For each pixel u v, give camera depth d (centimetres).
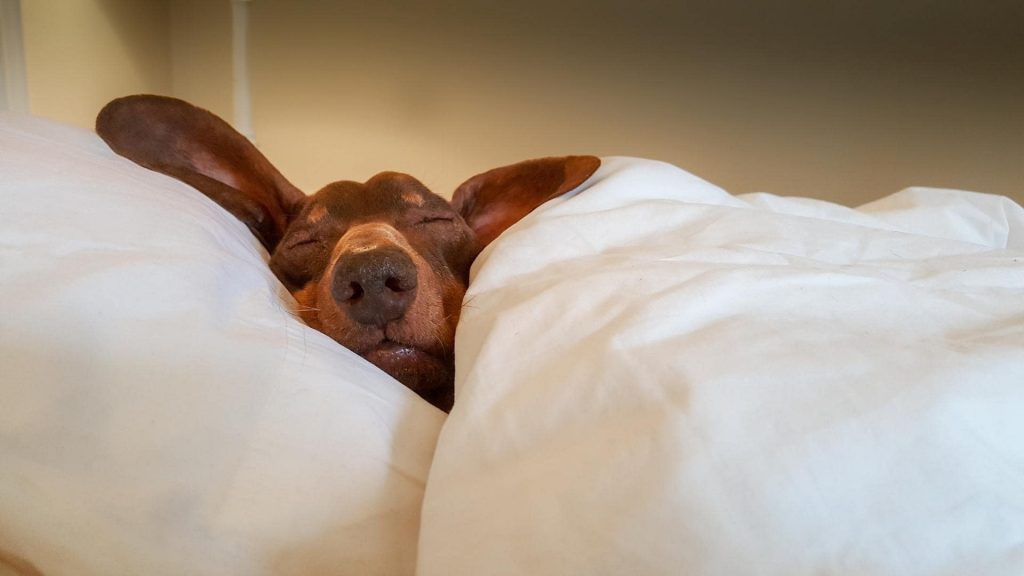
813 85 273
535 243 113
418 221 154
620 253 109
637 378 70
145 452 73
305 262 144
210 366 80
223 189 158
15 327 75
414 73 302
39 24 234
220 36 307
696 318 79
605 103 292
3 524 71
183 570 70
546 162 178
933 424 61
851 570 53
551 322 85
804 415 62
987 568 54
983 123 261
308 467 76
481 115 302
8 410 73
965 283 101
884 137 271
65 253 84
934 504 57
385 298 113
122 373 76
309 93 311
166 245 95
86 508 71
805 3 267
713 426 62
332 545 73
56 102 244
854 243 118
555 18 288
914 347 72
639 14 281
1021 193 263
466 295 113
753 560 54
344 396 85
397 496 78
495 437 74
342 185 160
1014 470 60
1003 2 250
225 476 74
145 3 291
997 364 69
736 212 127
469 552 63
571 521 61
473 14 294
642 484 60
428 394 125
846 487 57
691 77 283
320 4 301
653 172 152
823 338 73
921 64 262
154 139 155
